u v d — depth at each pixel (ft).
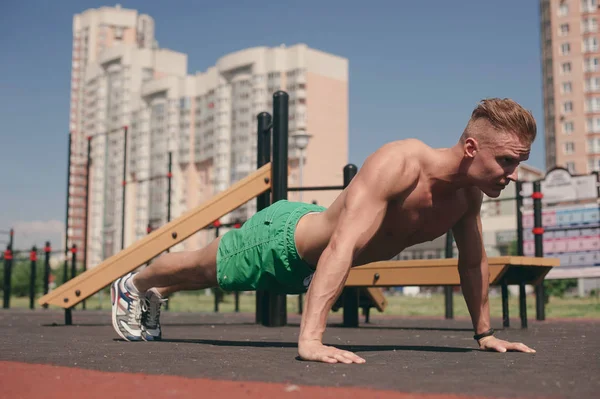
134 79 262.88
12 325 25.13
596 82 214.90
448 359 10.26
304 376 7.83
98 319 32.76
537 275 22.63
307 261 11.94
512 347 11.87
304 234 11.71
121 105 261.85
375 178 10.39
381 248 11.55
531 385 7.09
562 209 41.86
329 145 227.20
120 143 260.01
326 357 9.54
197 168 240.53
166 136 242.78
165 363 9.41
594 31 215.10
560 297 94.84
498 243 152.05
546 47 224.74
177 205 240.12
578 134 215.72
